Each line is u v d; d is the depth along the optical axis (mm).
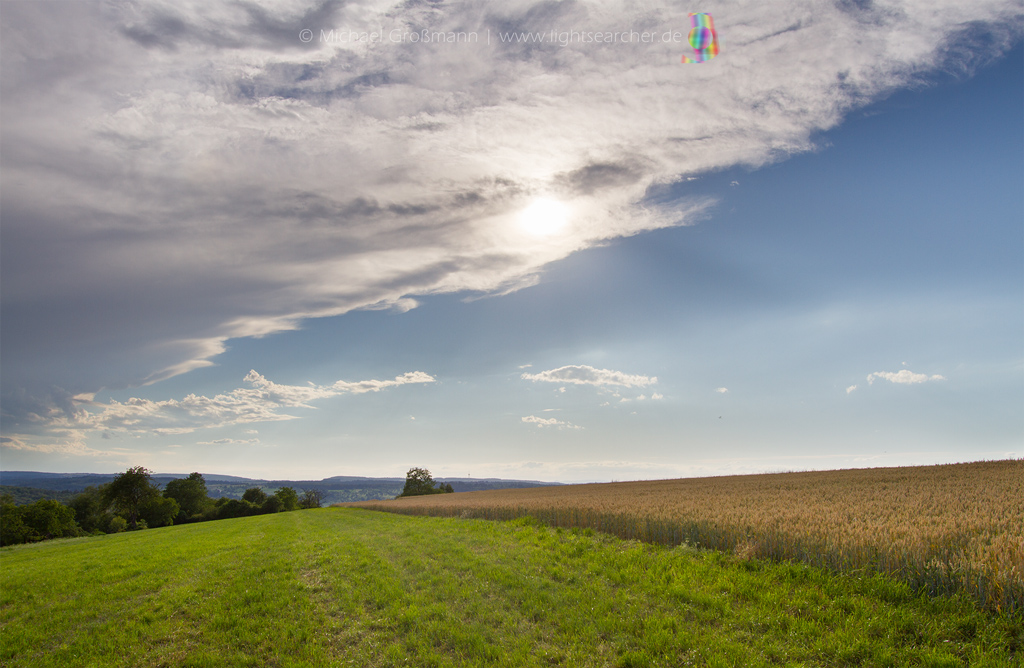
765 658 7242
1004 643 6996
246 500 121000
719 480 51781
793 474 51688
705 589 10406
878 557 10102
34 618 12047
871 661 6961
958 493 20953
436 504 54406
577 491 54844
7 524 74500
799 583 10539
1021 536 10250
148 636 10000
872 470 44188
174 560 19719
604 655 7723
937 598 8500
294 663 8156
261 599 12102
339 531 29812
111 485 86062
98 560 21516
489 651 8008
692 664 7203
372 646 8688
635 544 17031
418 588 12352
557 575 12867
